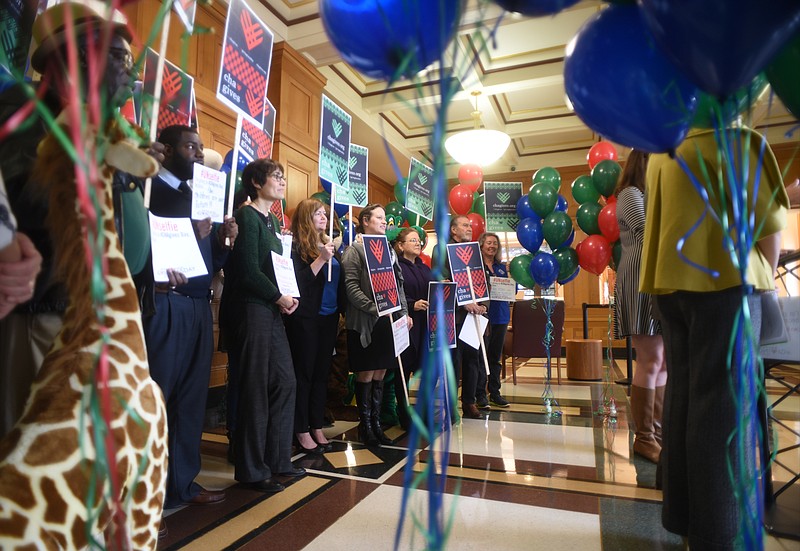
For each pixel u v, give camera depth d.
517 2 0.70
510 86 5.43
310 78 4.86
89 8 0.69
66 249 0.69
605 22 0.81
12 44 1.10
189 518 1.61
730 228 0.91
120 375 0.70
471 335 3.07
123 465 0.67
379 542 1.45
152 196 1.55
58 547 0.60
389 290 2.54
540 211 3.03
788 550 1.32
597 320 8.09
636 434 2.38
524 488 1.92
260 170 2.04
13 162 0.76
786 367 1.81
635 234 2.18
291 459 2.10
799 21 0.58
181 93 1.81
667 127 0.79
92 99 0.39
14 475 0.59
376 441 2.57
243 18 1.94
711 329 1.14
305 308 2.36
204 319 1.72
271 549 1.41
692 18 0.59
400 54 0.64
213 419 3.18
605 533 1.53
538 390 4.39
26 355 0.83
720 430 1.11
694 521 1.15
